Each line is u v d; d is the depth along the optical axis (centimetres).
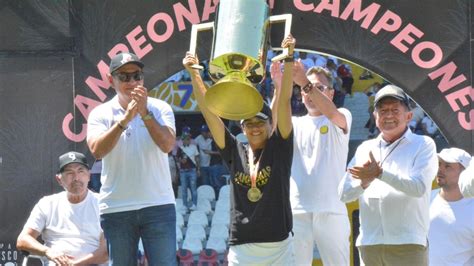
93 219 845
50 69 872
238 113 632
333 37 852
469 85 841
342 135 775
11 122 873
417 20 844
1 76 873
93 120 729
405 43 845
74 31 869
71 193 839
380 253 722
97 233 845
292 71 669
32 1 871
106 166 720
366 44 849
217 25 643
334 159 773
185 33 864
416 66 845
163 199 720
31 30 870
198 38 864
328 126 773
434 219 780
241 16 636
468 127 841
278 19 664
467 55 840
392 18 847
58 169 866
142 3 866
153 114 725
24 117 873
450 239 774
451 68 841
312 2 853
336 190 772
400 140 722
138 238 724
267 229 677
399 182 685
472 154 841
